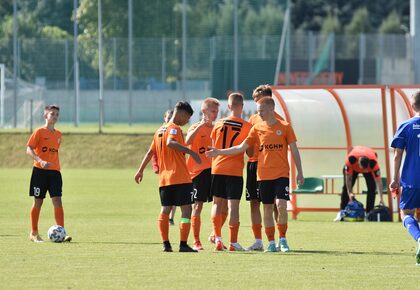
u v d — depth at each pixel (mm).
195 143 37438
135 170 103625
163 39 138125
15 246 37156
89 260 32469
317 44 150750
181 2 138375
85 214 55406
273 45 138625
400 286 26969
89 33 136750
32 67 138125
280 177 34906
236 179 35656
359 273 29469
